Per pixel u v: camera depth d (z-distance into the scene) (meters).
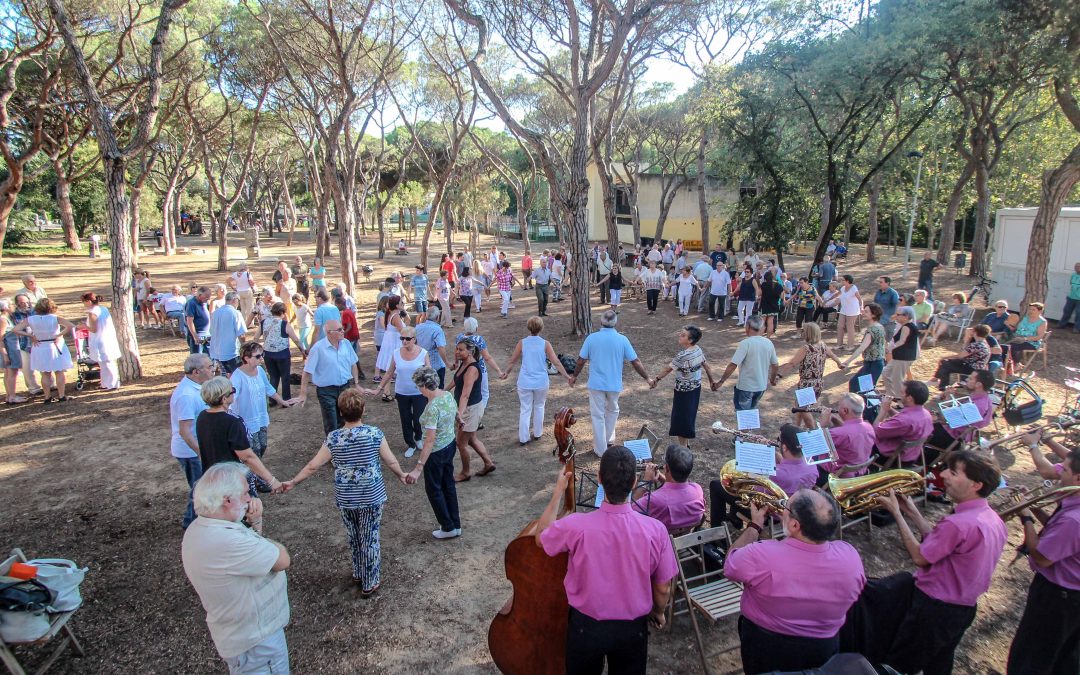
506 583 5.00
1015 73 14.35
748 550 2.98
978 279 22.64
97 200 37.53
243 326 9.72
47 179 36.50
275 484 4.71
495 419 8.88
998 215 17.00
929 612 3.41
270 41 17.83
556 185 13.62
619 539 2.84
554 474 6.99
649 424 8.53
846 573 2.84
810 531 2.83
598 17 14.05
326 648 4.26
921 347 12.63
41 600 3.78
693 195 41.78
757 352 7.03
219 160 35.16
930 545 3.38
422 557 5.36
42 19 16.47
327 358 7.17
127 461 7.54
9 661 3.66
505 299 17.34
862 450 5.48
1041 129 24.02
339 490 4.64
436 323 8.75
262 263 30.78
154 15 19.19
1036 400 7.39
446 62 22.03
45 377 9.59
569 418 3.92
